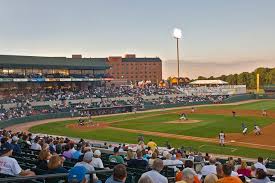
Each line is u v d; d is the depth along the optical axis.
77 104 109.50
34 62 117.56
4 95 110.19
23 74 114.38
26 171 11.48
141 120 82.69
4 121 74.69
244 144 48.62
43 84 122.06
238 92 152.62
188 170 9.24
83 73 133.38
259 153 42.41
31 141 28.42
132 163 16.41
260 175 12.04
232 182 9.66
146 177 7.80
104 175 12.76
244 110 99.94
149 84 177.12
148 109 114.62
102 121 83.75
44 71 121.25
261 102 129.50
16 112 89.88
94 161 15.30
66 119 92.06
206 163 19.03
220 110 102.06
